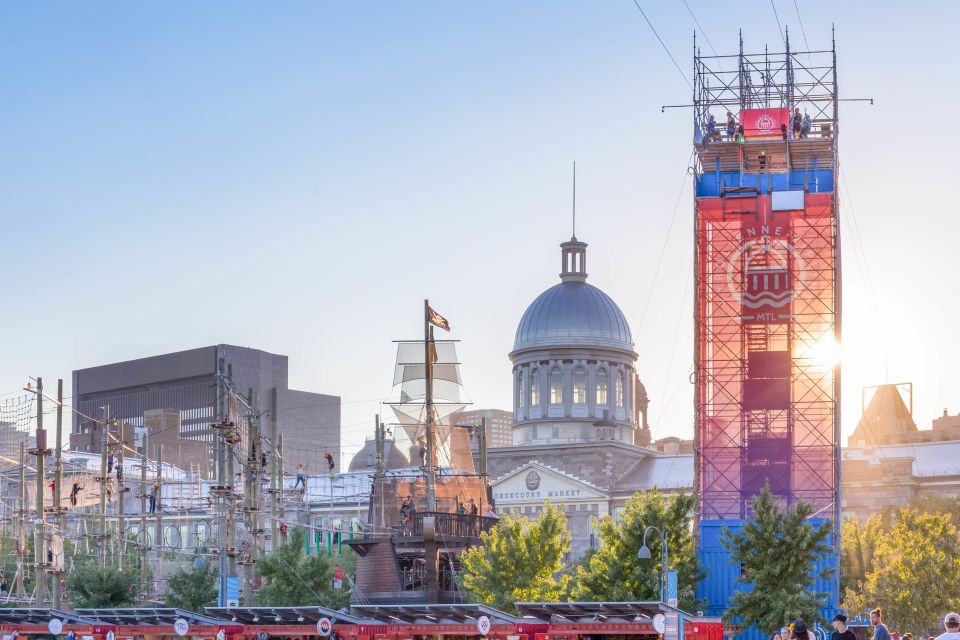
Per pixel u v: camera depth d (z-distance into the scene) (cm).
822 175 16188
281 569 14025
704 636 9956
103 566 16150
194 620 10769
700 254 16288
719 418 16038
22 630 11219
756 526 12850
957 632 4906
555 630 9694
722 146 16488
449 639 10038
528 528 14025
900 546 13275
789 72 16900
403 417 19775
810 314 16025
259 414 15050
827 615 14675
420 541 15475
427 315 19325
